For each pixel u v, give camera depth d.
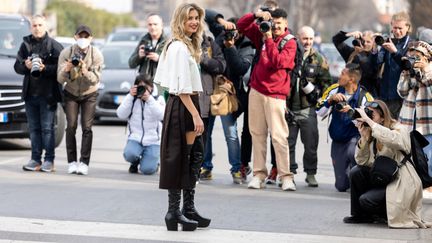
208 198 20.86
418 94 21.00
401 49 22.02
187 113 16.53
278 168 22.36
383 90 22.31
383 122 18.02
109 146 32.19
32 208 19.00
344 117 22.02
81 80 24.05
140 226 17.31
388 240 16.53
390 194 17.69
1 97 28.27
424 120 20.98
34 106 24.66
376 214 18.12
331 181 24.34
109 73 40.25
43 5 99.06
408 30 22.08
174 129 16.53
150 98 24.62
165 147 16.61
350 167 22.08
